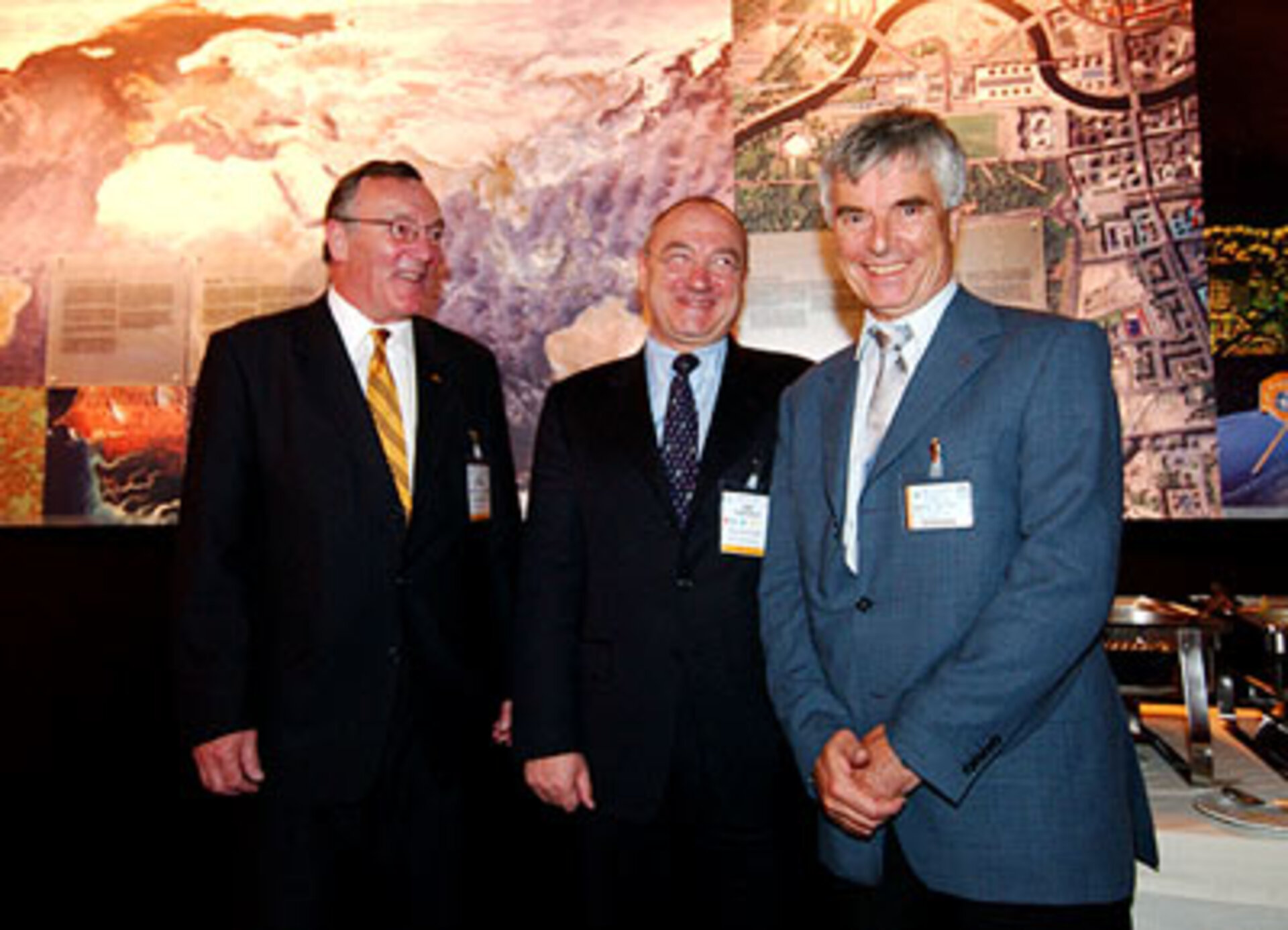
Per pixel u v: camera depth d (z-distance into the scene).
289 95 2.70
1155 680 2.00
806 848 1.63
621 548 1.69
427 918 1.70
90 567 2.67
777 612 1.46
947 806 1.17
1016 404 1.19
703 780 1.62
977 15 2.46
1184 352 2.37
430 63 2.66
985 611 1.14
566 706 1.66
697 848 1.62
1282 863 1.43
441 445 1.82
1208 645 2.05
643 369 1.84
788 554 1.49
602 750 1.63
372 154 2.67
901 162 1.26
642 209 2.59
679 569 1.65
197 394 1.76
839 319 2.49
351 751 1.63
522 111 2.63
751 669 1.62
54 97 2.76
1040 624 1.08
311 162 2.69
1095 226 2.40
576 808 1.68
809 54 2.53
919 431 1.24
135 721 2.64
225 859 2.57
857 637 1.26
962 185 1.31
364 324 1.84
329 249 1.86
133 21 2.74
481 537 1.90
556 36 2.62
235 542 1.69
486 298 2.64
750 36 2.55
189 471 1.71
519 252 2.63
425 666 1.73
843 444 1.38
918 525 1.21
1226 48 2.36
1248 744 1.92
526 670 1.69
